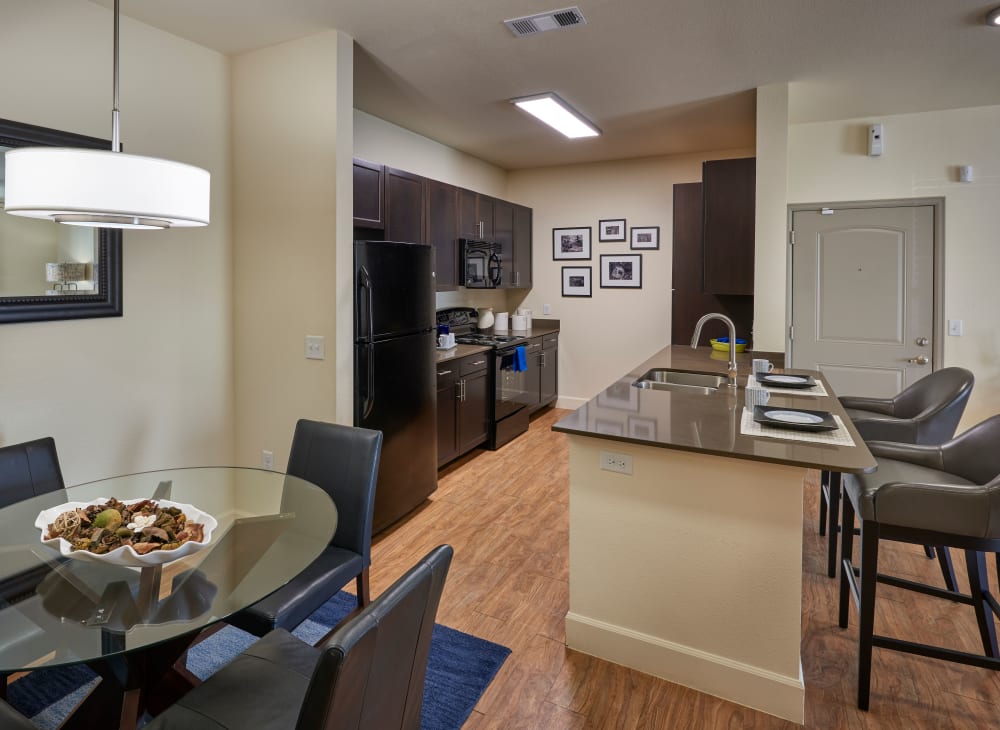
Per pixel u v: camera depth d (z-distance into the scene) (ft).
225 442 10.68
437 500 12.13
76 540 4.62
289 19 8.81
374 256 10.12
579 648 7.06
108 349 8.79
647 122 14.21
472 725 5.93
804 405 8.05
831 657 6.92
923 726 5.85
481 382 15.12
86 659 3.53
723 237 13.75
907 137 13.76
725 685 6.24
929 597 8.21
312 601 5.92
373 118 13.78
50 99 7.88
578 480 6.92
